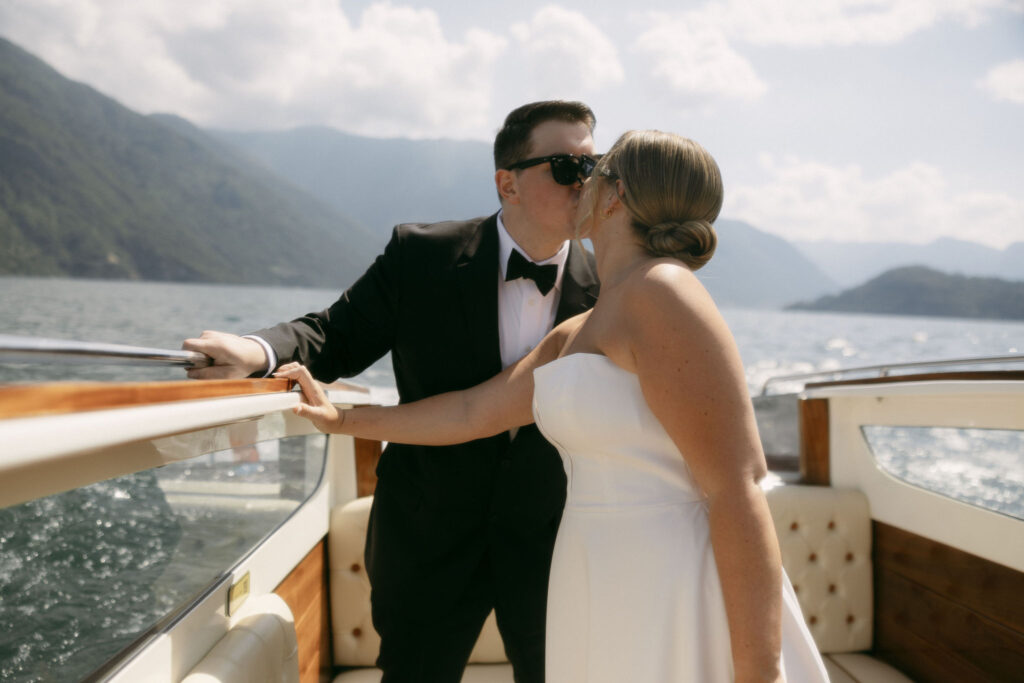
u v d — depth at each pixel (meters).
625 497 1.04
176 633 1.09
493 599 1.61
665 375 0.93
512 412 1.37
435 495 1.54
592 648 1.04
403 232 1.60
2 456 0.47
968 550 1.95
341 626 2.18
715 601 0.97
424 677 1.59
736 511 0.90
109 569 1.12
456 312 1.53
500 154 1.54
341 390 1.88
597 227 1.16
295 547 1.82
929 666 2.12
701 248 1.04
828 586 2.38
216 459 1.43
